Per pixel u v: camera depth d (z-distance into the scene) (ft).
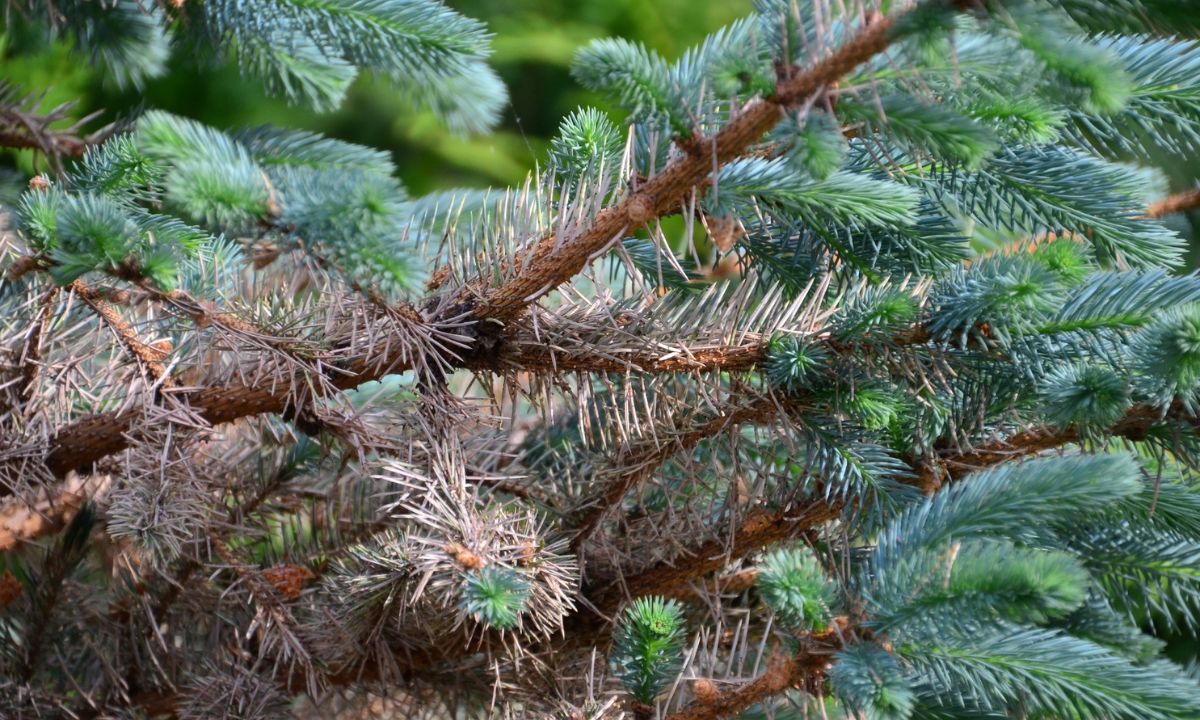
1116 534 3.32
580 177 3.30
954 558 2.96
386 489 3.51
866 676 2.91
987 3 2.90
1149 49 3.30
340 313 3.25
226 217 2.98
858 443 3.21
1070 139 3.40
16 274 3.17
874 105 2.99
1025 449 3.27
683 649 3.25
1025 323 3.10
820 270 3.43
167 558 3.47
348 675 3.47
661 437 3.33
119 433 3.34
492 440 3.47
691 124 3.04
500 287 3.20
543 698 3.39
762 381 3.24
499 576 3.13
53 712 3.50
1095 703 2.94
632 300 3.28
